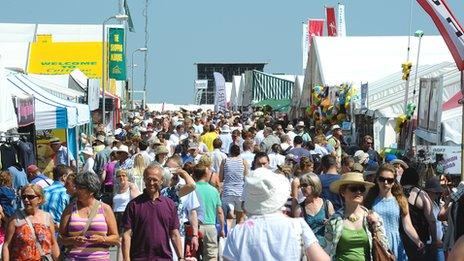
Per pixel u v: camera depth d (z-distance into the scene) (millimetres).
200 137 32531
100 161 25891
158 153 21328
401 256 12156
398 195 12359
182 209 14773
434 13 18656
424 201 13078
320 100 45844
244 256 7746
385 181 12188
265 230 7742
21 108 21812
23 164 21625
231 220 20703
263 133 34844
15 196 16234
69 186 15086
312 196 13469
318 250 7770
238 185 20484
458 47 18531
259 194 7785
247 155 24547
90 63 67062
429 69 38312
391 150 27562
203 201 15602
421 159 21469
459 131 22484
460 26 18562
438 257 13141
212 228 15625
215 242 15672
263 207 7793
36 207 12312
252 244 7742
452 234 12414
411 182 13453
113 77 64125
